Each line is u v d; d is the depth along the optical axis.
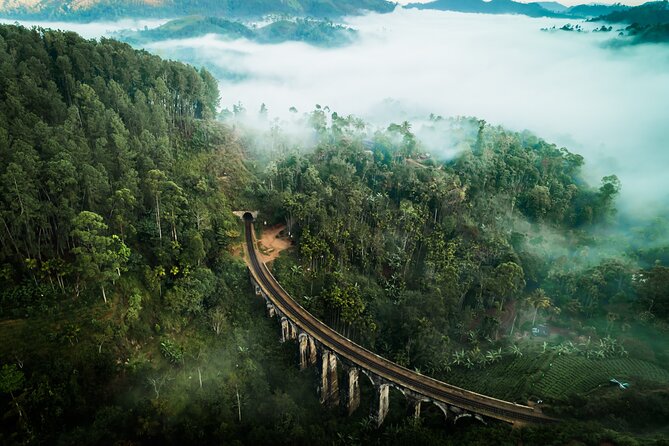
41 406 92.00
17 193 106.25
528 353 139.50
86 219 107.06
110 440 92.50
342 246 165.25
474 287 167.88
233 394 113.25
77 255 108.06
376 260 171.00
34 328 102.00
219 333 130.25
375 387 117.12
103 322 108.62
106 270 109.62
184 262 135.50
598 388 121.25
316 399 126.06
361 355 120.69
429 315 149.50
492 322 149.12
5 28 166.75
